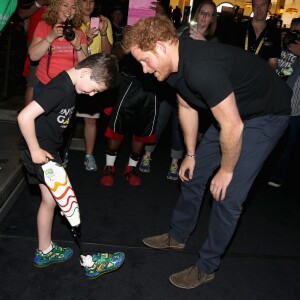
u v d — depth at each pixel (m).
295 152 4.97
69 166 3.51
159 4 2.86
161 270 2.25
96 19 2.95
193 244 2.56
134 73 2.86
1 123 4.05
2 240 2.33
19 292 1.94
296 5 15.41
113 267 2.13
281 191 3.65
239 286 2.21
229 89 1.49
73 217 1.87
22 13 3.34
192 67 1.54
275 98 1.85
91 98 3.13
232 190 1.87
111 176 3.26
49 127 1.81
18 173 2.86
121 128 3.07
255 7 3.15
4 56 5.61
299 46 3.10
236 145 1.59
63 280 2.07
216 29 3.37
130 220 2.75
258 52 3.23
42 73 2.78
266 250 2.62
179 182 3.50
